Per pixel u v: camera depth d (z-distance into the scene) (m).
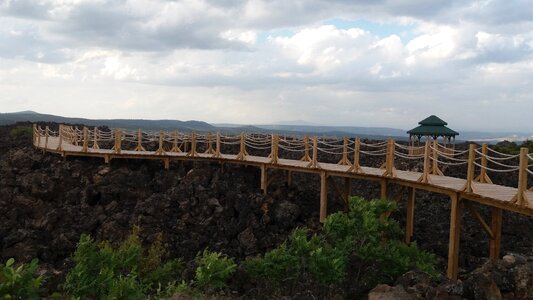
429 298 9.22
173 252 22.09
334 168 22.70
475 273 9.99
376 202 12.67
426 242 21.47
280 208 23.33
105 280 9.57
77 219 24.12
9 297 6.46
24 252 22.06
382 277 11.19
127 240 19.33
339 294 10.47
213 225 23.22
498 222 16.73
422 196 25.19
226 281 11.72
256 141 30.80
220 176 26.14
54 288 11.80
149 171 27.89
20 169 28.03
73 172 27.02
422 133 32.44
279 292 10.72
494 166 27.50
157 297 10.31
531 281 9.30
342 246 11.36
